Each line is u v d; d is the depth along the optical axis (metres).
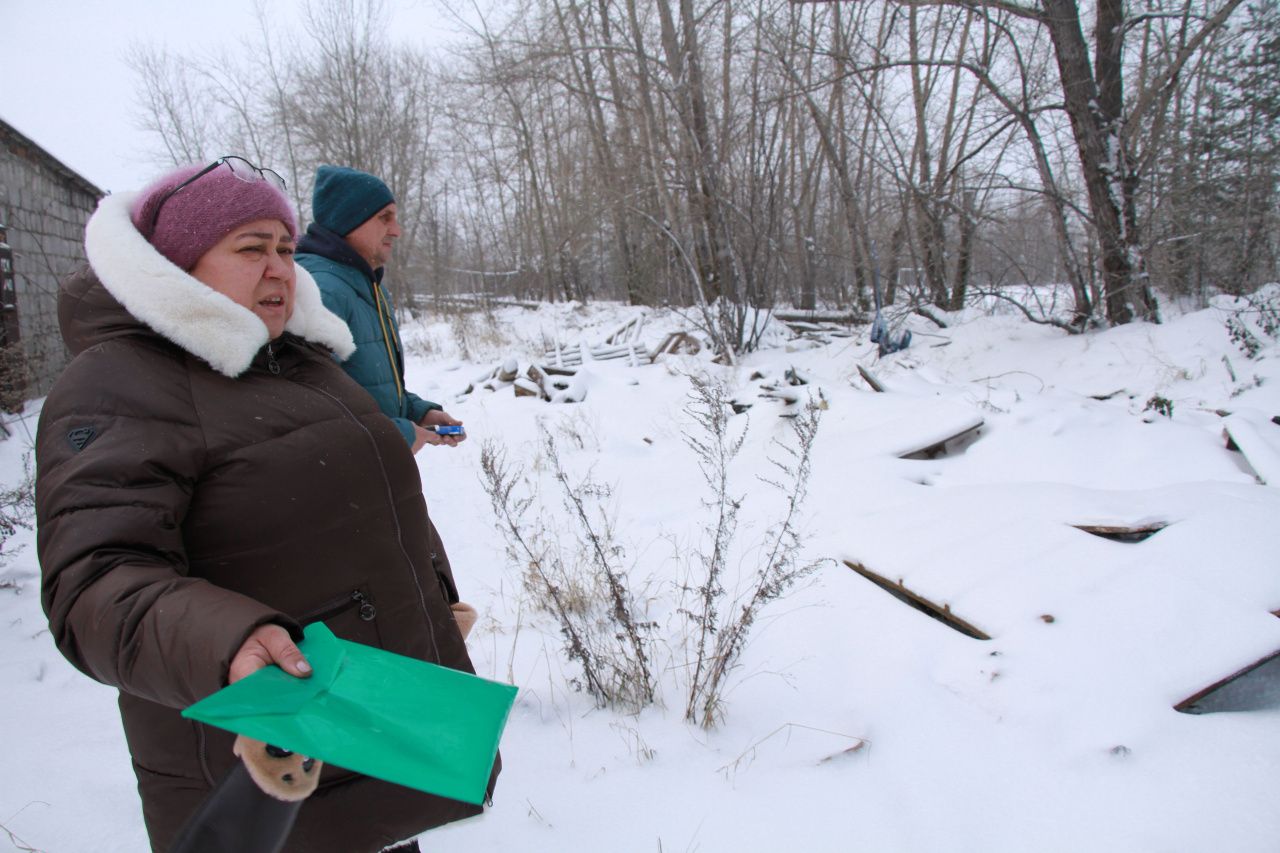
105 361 1.47
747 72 13.42
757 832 2.46
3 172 11.13
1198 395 7.50
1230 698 2.83
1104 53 10.43
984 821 2.44
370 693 1.22
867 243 14.42
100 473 1.34
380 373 2.77
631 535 5.32
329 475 1.60
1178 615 2.99
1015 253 15.00
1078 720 2.73
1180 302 11.38
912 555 3.88
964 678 3.04
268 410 1.57
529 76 15.57
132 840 2.57
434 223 31.05
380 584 1.68
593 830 2.51
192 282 1.48
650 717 3.19
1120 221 10.32
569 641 3.64
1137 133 11.04
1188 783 2.42
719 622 3.84
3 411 9.78
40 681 3.64
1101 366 9.23
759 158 13.25
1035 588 3.35
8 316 10.75
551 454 3.90
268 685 1.14
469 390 11.65
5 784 2.87
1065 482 4.94
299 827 1.59
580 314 21.41
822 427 6.53
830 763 2.76
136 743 1.57
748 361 12.59
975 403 6.07
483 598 4.57
